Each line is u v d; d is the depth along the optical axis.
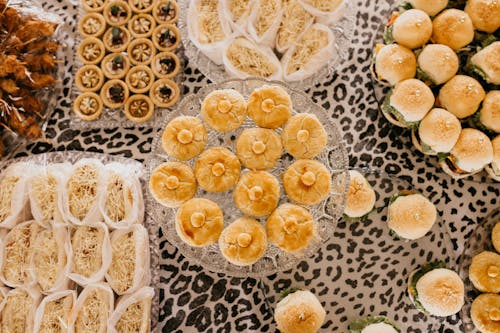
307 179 0.78
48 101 0.94
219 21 0.90
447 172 0.94
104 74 0.95
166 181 0.78
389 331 0.88
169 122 0.81
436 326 0.92
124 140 0.96
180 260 0.94
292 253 0.80
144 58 0.95
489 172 0.93
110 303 0.87
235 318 0.93
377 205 0.93
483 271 0.90
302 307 0.87
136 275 0.87
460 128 0.88
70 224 0.89
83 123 0.95
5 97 0.90
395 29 0.90
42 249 0.88
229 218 0.81
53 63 0.94
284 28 0.89
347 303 0.92
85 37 0.96
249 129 0.80
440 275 0.89
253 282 0.94
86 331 0.86
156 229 0.92
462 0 0.94
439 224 0.93
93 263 0.87
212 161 0.79
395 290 0.92
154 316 0.91
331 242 0.93
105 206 0.88
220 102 0.80
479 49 0.92
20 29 0.91
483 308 0.89
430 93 0.88
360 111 0.97
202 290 0.94
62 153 0.93
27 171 0.90
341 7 0.89
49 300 0.87
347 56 0.97
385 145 0.96
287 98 0.81
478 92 0.88
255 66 0.90
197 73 0.97
